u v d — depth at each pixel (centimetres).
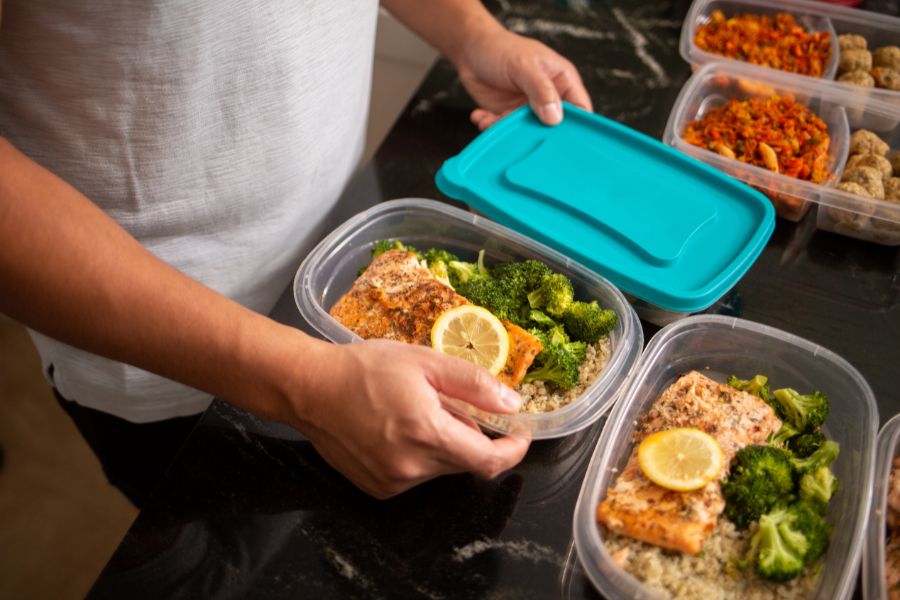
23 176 101
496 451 112
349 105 160
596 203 155
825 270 157
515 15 219
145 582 110
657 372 137
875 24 201
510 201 157
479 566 113
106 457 181
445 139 183
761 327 135
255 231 153
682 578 108
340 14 143
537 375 132
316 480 121
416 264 142
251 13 125
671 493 114
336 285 150
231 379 109
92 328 105
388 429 107
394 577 112
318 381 109
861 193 155
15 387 277
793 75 182
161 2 114
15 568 235
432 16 187
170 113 127
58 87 121
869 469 114
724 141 175
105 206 135
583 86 190
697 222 152
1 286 102
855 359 141
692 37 200
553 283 138
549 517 119
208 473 121
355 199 168
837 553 110
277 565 112
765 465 115
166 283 107
